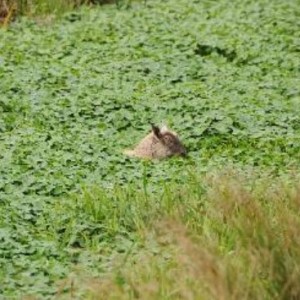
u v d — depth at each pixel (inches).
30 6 1544.0
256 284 687.7
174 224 745.6
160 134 1055.0
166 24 1510.8
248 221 784.3
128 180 972.6
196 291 682.8
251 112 1187.3
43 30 1467.8
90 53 1376.7
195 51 1418.6
